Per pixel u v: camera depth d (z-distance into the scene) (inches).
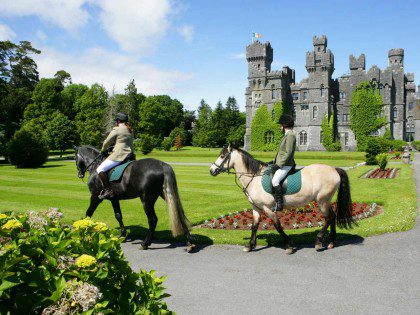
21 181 914.7
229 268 285.6
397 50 3110.2
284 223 437.7
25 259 115.8
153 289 134.3
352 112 2898.6
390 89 2815.0
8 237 133.6
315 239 351.9
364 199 567.8
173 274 275.0
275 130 2994.6
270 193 315.3
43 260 122.6
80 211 518.3
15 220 138.9
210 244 357.1
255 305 219.1
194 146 4367.6
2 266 106.3
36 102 3144.7
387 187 706.8
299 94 3083.2
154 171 323.9
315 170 319.9
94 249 132.6
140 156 2452.0
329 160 1854.1
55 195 674.2
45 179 967.6
